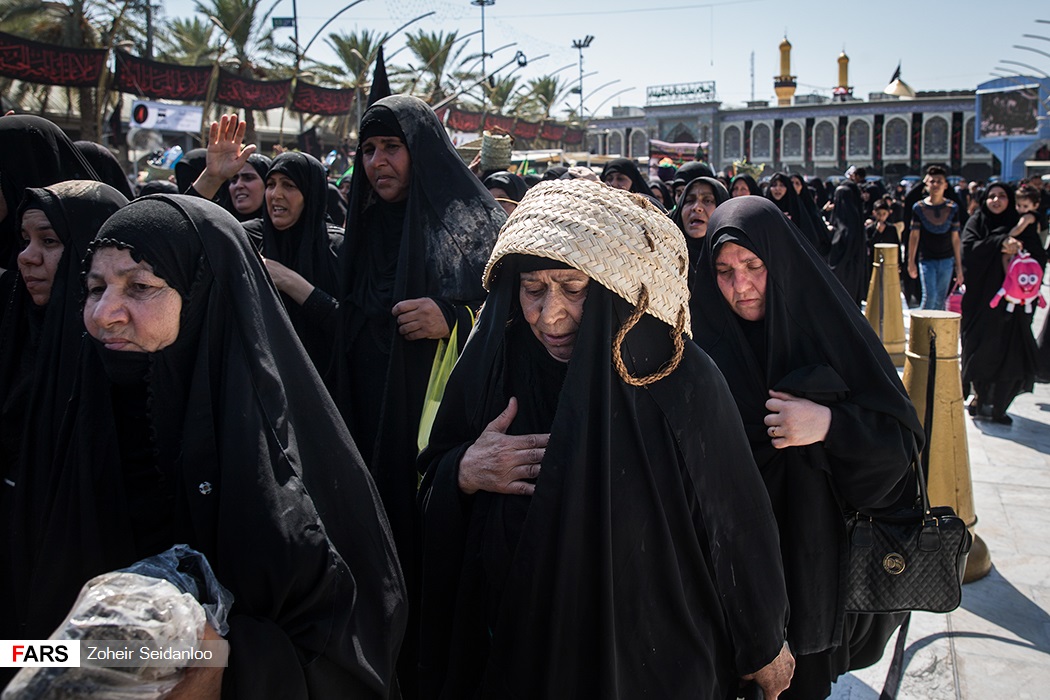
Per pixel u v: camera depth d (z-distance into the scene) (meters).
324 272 3.41
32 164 2.77
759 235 2.12
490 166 5.36
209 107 15.75
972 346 5.62
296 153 3.41
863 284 9.45
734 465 1.68
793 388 2.09
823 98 52.00
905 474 2.22
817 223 9.09
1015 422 5.70
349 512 1.57
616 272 1.52
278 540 1.37
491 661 1.60
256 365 1.47
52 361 1.94
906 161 47.91
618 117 55.88
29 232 2.10
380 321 2.78
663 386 1.62
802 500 2.14
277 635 1.33
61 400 1.89
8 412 2.13
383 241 2.92
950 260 8.22
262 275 1.59
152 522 1.57
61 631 1.07
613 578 1.55
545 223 1.57
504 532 1.67
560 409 1.56
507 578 1.57
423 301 2.53
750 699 1.79
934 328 3.35
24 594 1.81
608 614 1.50
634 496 1.57
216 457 1.45
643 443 1.59
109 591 1.13
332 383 2.94
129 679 1.07
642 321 1.62
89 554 1.49
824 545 2.16
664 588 1.60
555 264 1.57
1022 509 4.18
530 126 32.28
